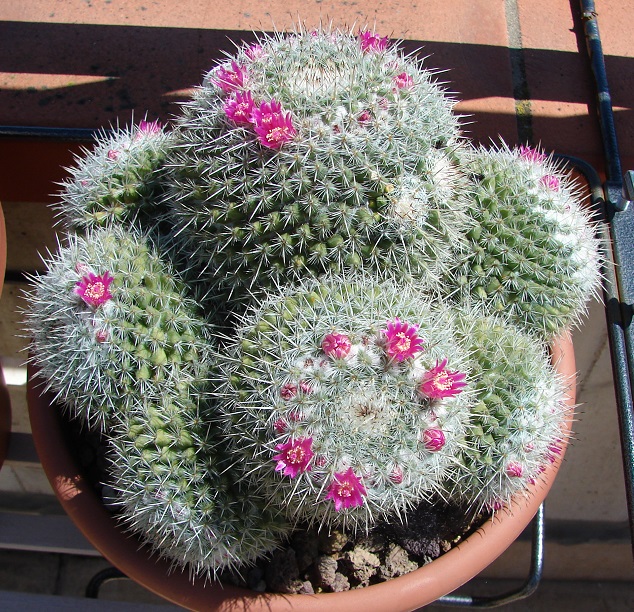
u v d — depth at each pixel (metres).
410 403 0.38
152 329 0.42
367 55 0.44
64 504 0.46
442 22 0.65
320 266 0.42
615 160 0.57
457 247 0.46
